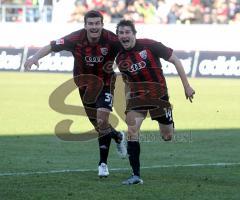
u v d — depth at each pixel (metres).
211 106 59.09
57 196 23.81
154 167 30.22
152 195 24.02
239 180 27.02
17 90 70.56
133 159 26.12
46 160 32.34
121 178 27.52
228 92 70.31
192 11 102.38
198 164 31.17
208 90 72.31
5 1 109.69
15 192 24.52
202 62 86.00
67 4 99.75
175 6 102.81
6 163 31.23
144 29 88.62
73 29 90.25
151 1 103.00
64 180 26.98
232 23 101.19
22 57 90.88
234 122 48.94
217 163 31.47
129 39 25.98
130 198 23.52
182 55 86.94
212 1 102.75
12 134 42.34
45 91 69.44
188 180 26.98
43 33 90.56
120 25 26.05
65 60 89.25
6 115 52.38
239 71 84.31
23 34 91.12
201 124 47.75
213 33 86.19
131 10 103.12
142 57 26.31
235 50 85.19
